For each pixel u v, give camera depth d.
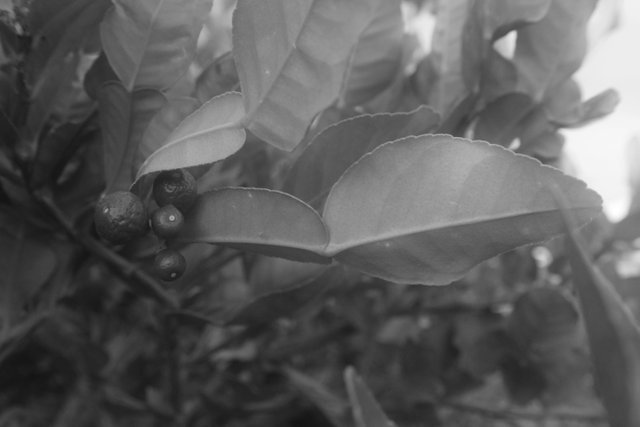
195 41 0.31
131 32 0.30
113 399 0.47
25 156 0.33
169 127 0.31
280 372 0.50
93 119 0.34
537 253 0.55
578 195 0.27
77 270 0.38
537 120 0.36
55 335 0.45
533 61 0.36
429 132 0.32
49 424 0.52
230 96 0.29
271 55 0.29
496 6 0.34
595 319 0.25
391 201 0.29
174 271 0.30
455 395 0.51
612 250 0.49
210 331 0.47
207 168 0.32
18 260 0.37
